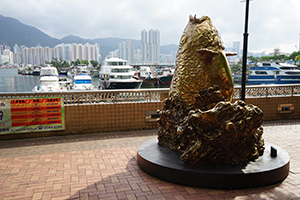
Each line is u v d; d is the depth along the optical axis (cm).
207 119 394
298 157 537
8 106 684
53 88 2500
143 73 5344
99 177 444
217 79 451
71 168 487
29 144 652
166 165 424
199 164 413
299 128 815
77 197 372
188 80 459
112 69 3534
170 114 490
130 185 410
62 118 731
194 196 370
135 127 802
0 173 462
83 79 3247
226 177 385
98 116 764
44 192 388
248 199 359
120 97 800
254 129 406
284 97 948
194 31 469
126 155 564
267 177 398
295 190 387
